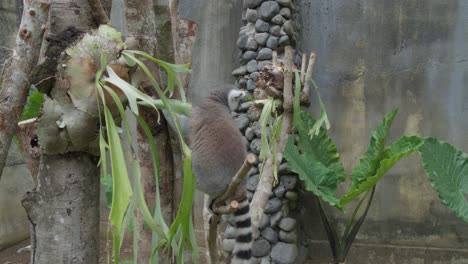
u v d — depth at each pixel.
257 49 6.87
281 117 3.92
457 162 6.02
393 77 7.25
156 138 2.96
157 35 3.10
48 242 2.37
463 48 6.98
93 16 2.32
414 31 7.14
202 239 7.76
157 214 2.22
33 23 2.06
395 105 7.28
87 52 2.18
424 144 6.00
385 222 7.36
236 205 2.68
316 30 7.46
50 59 2.20
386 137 6.64
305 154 6.69
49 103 2.25
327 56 7.45
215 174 3.41
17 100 2.07
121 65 2.22
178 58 3.73
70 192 2.36
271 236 6.76
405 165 7.26
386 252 7.32
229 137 3.61
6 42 7.64
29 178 8.61
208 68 7.86
